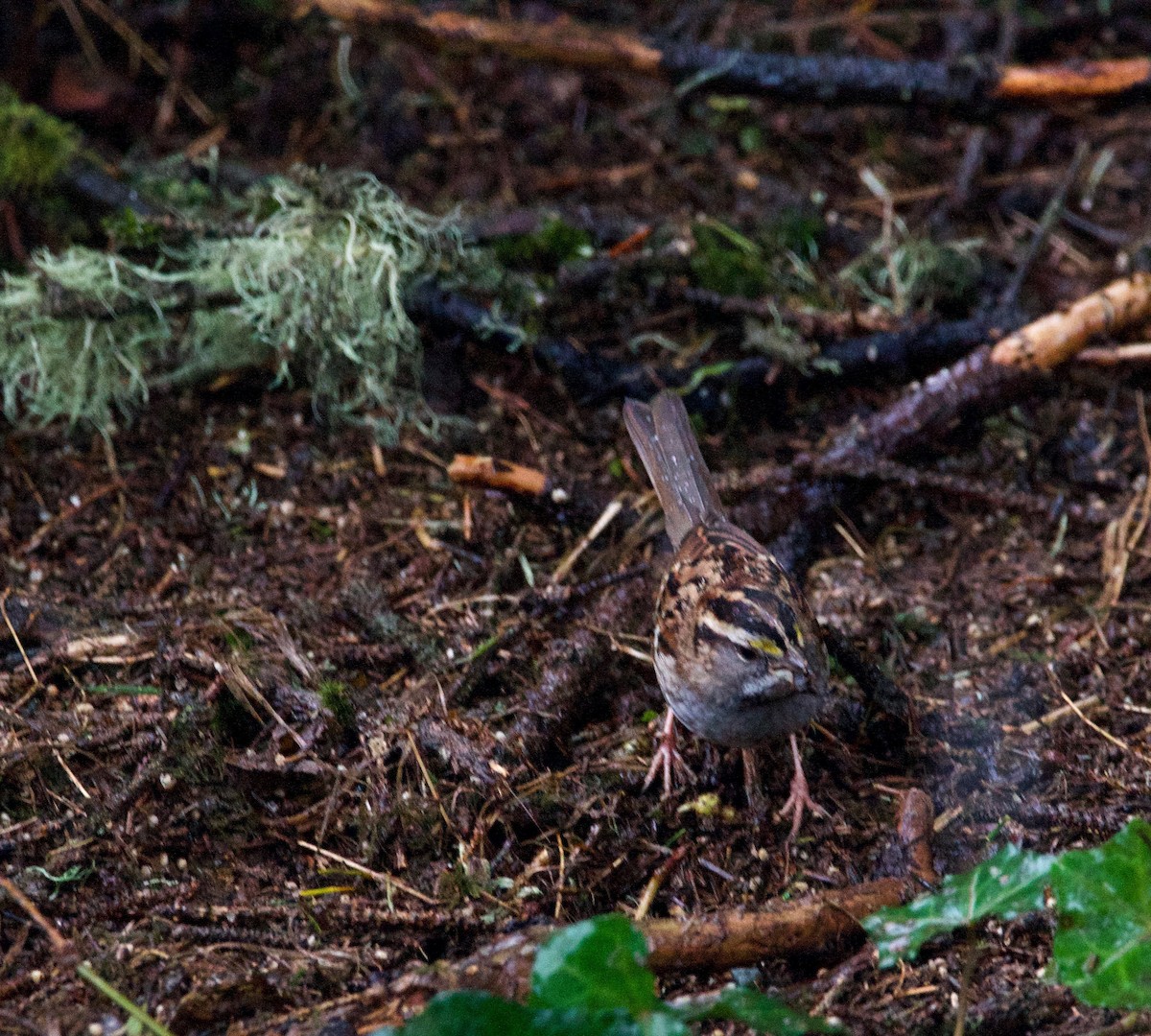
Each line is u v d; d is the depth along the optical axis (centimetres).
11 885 721
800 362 1140
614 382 1139
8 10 1376
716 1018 625
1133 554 1038
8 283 1073
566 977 599
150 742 839
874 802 853
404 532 1039
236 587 985
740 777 867
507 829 816
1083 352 1142
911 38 1488
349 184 1100
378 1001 679
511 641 936
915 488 1069
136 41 1410
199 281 1080
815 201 1336
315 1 1236
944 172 1390
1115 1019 691
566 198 1324
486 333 1145
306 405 1141
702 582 829
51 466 1077
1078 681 937
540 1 1473
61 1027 670
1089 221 1341
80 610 950
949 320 1223
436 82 1413
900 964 727
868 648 962
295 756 841
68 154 1202
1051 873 650
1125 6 1523
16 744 834
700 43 1312
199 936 738
